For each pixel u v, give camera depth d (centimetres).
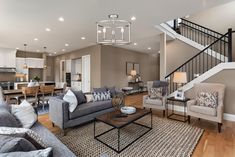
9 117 191
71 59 895
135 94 842
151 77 1062
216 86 358
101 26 434
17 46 729
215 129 329
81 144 260
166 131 315
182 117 416
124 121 261
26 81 855
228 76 396
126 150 240
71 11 338
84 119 336
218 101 341
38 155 87
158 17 376
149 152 234
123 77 823
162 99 432
